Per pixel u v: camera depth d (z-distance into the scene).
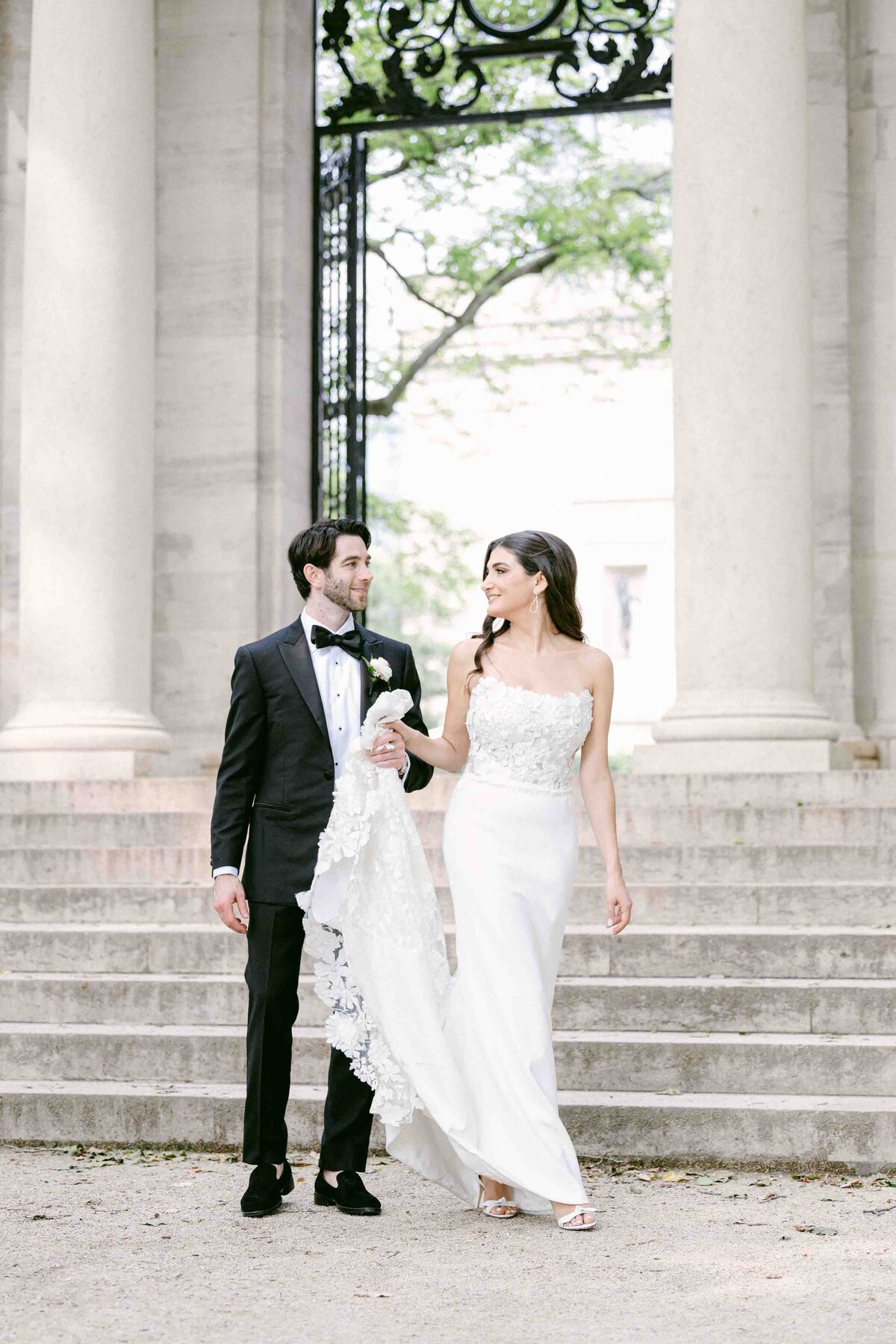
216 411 12.77
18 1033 6.41
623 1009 6.39
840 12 11.84
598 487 35.28
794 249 10.03
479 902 4.79
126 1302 3.85
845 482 11.70
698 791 9.37
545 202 21.95
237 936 7.24
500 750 4.88
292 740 4.90
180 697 12.70
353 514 13.39
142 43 11.45
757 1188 5.17
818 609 11.71
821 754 9.73
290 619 12.76
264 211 12.85
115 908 8.06
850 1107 5.44
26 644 11.16
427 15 16.80
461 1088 4.69
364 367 13.68
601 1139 5.54
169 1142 5.86
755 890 7.54
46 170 11.21
